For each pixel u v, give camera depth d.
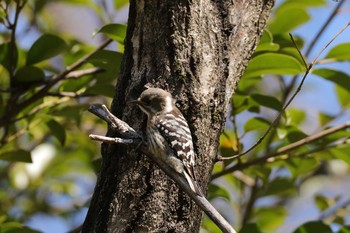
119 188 7.94
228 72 8.23
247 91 12.24
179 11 8.10
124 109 8.33
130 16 8.39
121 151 8.05
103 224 7.91
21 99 11.92
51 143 15.81
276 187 12.74
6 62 10.92
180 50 8.06
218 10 8.31
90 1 13.70
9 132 12.19
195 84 8.04
